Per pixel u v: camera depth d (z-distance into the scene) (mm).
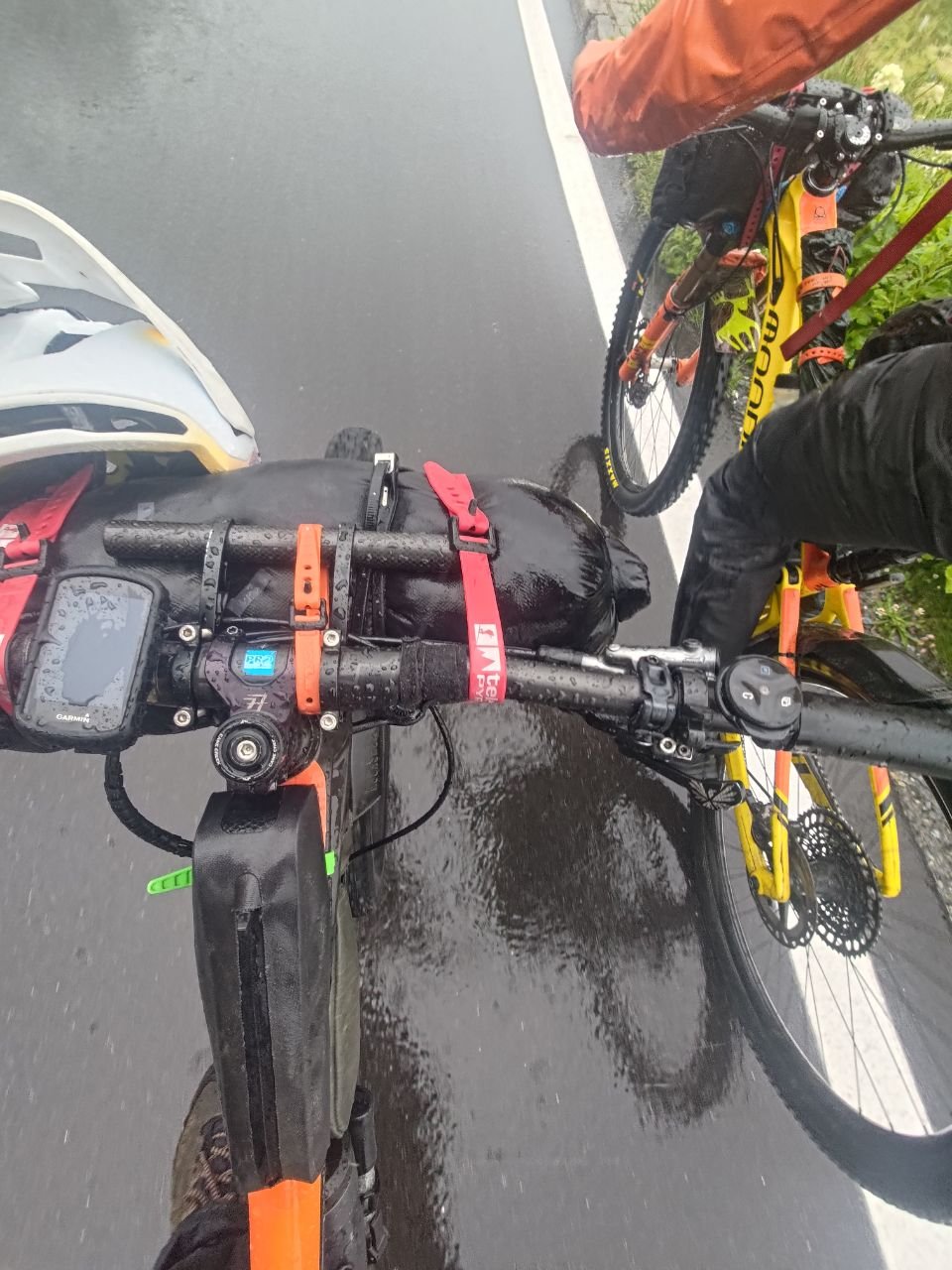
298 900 925
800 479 1146
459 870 2219
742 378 3084
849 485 1039
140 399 1300
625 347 2777
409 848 2236
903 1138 1505
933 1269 1813
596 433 3064
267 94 4000
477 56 4344
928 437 907
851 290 1405
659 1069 2006
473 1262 1788
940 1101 1687
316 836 1025
